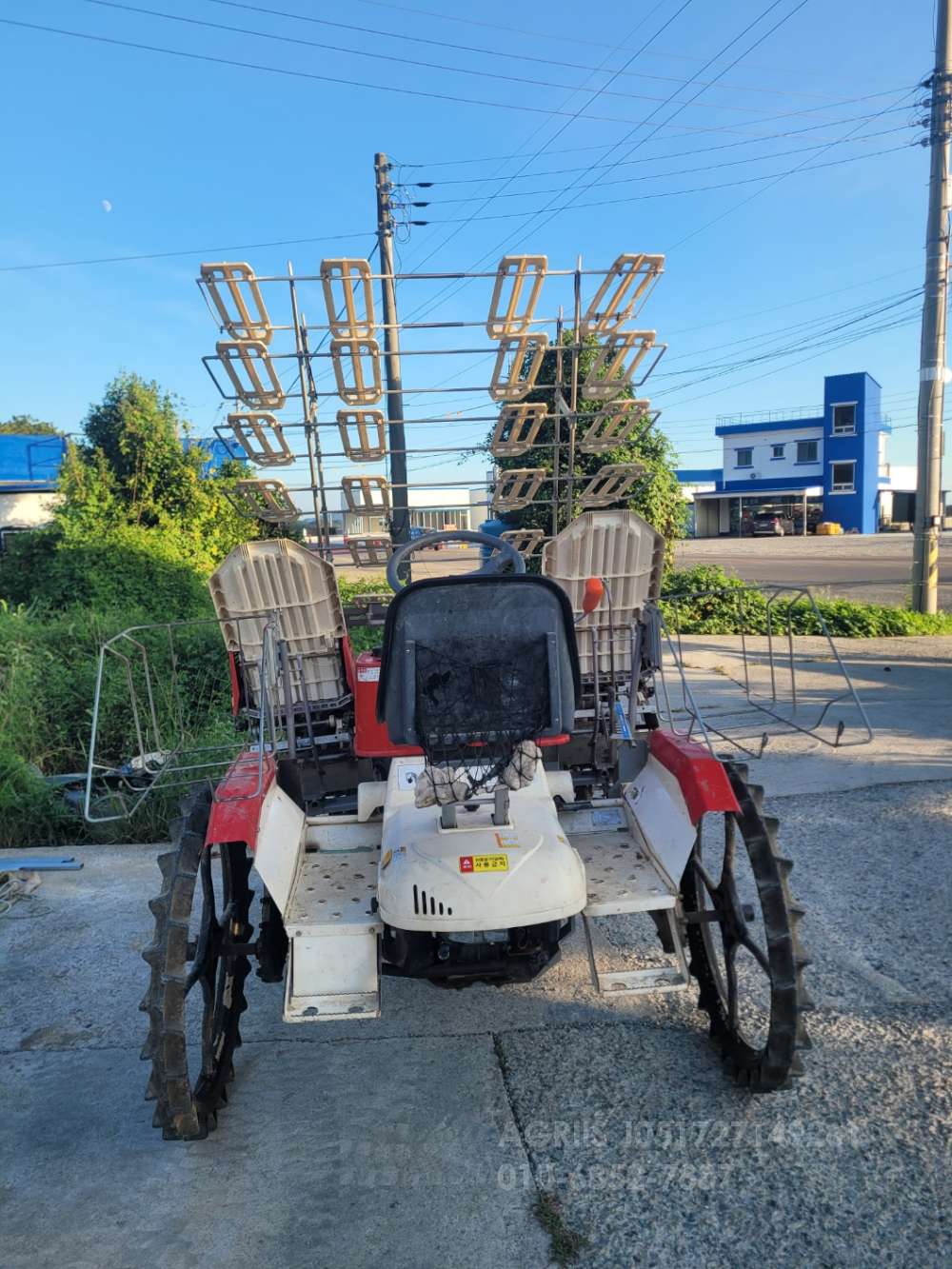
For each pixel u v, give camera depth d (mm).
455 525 8695
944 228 14742
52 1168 2814
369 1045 3432
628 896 2869
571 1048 3338
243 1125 2984
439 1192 2641
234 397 4793
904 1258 2334
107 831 5949
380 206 15320
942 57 14414
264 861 2865
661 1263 2355
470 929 2576
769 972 2744
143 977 4051
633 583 4215
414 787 3203
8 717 7285
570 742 4305
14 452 20062
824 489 52000
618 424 4906
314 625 4156
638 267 4258
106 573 12195
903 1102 2916
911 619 14219
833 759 6719
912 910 4285
